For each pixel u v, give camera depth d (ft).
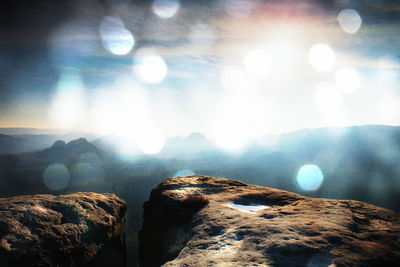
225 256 19.20
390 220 26.23
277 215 28.60
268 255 18.40
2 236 24.71
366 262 17.34
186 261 19.04
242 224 25.70
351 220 25.48
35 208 30.01
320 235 21.08
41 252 25.84
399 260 18.11
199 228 27.68
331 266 16.70
